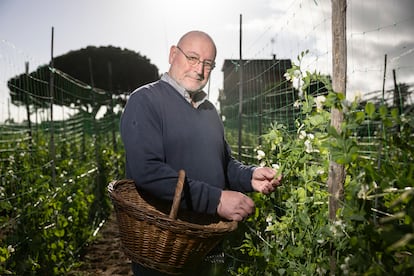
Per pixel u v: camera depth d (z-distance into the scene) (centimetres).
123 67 4469
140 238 254
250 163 569
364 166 222
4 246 398
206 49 295
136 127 278
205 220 311
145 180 273
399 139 228
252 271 369
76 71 4475
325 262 268
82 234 634
